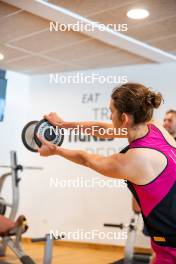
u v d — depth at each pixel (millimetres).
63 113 5629
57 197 5547
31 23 3680
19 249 2994
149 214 1443
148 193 1404
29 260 2906
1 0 3166
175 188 1400
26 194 5750
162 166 1396
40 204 5652
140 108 1432
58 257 4582
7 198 5617
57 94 5695
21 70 5566
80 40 4152
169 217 1410
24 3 3209
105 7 3264
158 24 3617
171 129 3871
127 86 1476
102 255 4766
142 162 1374
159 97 1505
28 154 5781
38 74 5809
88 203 5316
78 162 1523
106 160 1434
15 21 3639
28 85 5848
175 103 4859
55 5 3262
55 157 5621
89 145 5367
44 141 1600
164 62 4938
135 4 3172
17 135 5719
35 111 5809
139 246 4781
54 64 5207
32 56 4816
